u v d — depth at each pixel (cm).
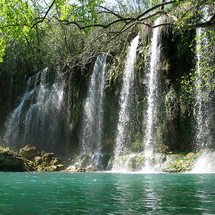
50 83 2244
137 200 359
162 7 1465
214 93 1285
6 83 2388
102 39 1694
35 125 2172
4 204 337
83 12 972
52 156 1470
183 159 1135
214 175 816
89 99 1947
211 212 284
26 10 1097
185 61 1420
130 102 1645
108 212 288
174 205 323
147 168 1279
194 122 1338
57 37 2181
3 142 2248
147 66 1570
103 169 1521
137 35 1730
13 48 2331
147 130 1507
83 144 1883
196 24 781
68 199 371
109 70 1825
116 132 1703
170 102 1412
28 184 580
